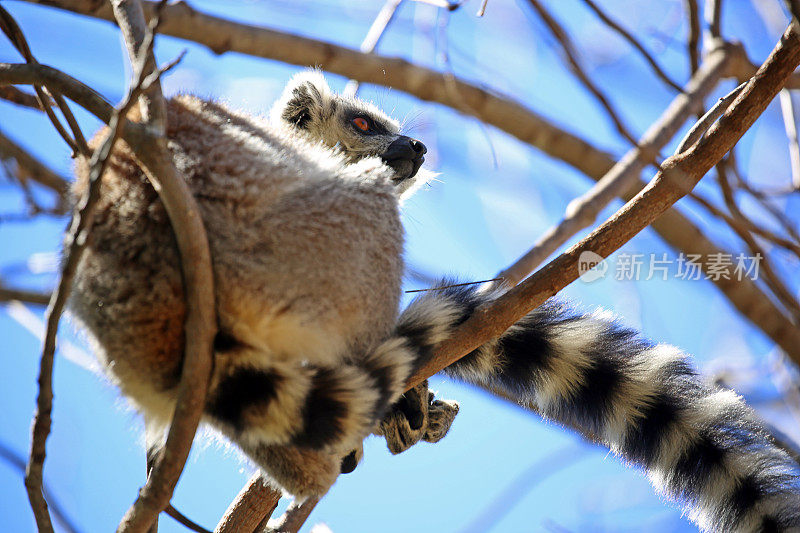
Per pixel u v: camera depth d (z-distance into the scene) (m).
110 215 5.37
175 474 4.80
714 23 8.73
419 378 6.09
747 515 6.75
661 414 7.24
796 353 9.23
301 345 5.35
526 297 6.11
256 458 5.84
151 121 4.42
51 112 5.75
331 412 5.33
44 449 4.51
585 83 6.07
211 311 4.62
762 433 7.19
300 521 6.89
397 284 6.13
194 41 8.66
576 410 7.36
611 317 7.74
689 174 5.88
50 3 7.38
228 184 5.39
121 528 4.86
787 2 5.31
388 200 6.12
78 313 5.56
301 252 5.38
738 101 5.79
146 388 5.47
